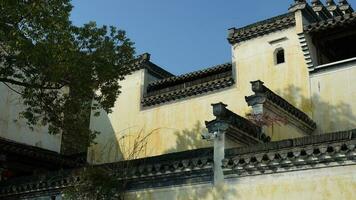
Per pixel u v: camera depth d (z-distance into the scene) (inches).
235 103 990.4
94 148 1159.6
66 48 665.6
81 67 688.4
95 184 659.4
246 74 998.4
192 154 628.4
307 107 892.6
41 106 757.3
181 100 1082.1
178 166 620.4
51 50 649.6
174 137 1055.6
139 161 666.2
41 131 1088.8
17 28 659.4
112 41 745.6
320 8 980.6
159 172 636.1
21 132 1046.4
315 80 901.2
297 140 546.3
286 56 954.7
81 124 785.6
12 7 634.2
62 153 1132.5
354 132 513.3
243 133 642.8
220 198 583.8
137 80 1169.4
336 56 964.6
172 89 1096.8
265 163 557.0
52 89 757.9
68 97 754.8
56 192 726.5
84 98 755.4
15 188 776.3
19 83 709.3
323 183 518.6
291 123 809.5
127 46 763.4
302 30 897.5
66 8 703.1
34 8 648.4
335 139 518.6
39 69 681.6
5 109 1025.5
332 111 863.1
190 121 1046.4
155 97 1114.7
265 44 994.7
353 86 854.5
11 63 693.3
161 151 1061.8
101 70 721.6
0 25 642.8
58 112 764.6
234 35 1035.9
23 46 639.1
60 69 666.2
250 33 1013.2
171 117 1081.4
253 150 572.7
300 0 919.7
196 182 609.0
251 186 566.9
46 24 665.0
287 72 942.4
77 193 666.8
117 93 784.9
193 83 1069.8
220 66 1059.3
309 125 858.1
